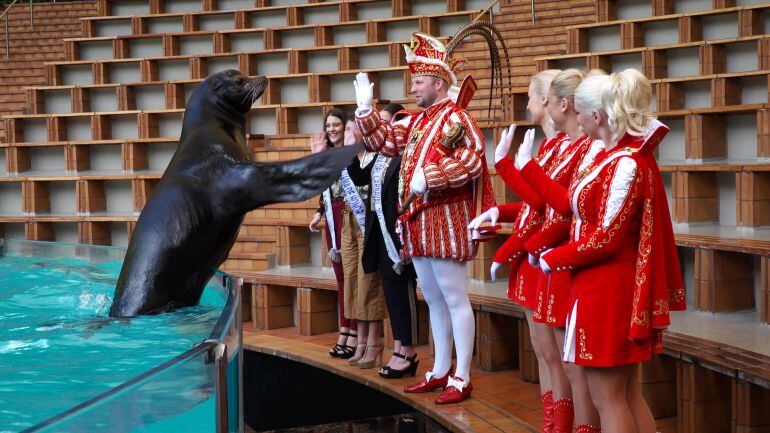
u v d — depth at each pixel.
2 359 2.99
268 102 9.88
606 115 2.83
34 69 11.99
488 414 4.26
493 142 7.42
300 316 6.52
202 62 10.70
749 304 4.98
